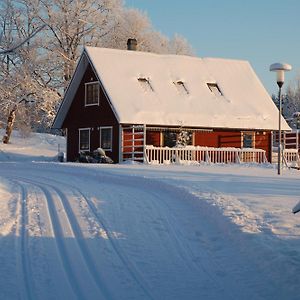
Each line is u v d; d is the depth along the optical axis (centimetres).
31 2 5356
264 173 2564
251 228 1070
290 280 781
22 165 3428
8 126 5619
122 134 3994
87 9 5800
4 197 1745
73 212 1398
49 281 812
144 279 823
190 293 757
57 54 5578
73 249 1012
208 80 4562
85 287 782
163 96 4181
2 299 723
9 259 935
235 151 4041
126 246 1030
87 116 4400
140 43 6512
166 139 4147
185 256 959
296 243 958
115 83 4116
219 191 1630
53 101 5294
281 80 2608
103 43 6109
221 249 1005
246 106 4425
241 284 798
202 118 4119
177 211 1395
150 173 2386
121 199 1628
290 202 1415
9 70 4906
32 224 1251
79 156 4266
